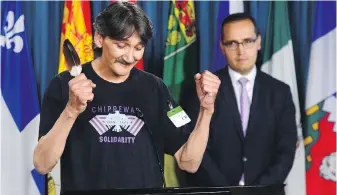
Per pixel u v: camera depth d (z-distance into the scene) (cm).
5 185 308
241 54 303
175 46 318
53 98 189
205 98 189
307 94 323
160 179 190
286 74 321
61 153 176
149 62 316
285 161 296
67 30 312
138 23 174
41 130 187
